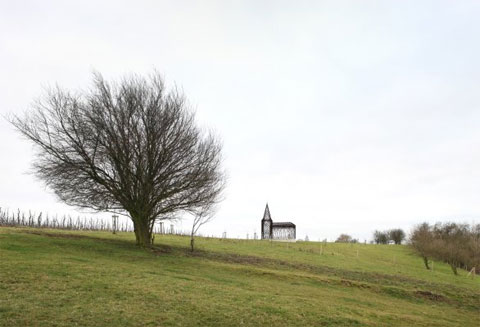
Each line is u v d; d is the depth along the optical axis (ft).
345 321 65.21
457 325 79.77
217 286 79.41
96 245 120.26
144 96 131.23
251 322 58.13
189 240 194.90
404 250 285.43
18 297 55.42
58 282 65.31
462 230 346.95
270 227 282.36
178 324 53.11
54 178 123.54
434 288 129.59
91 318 50.78
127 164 123.54
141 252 118.62
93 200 128.26
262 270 112.16
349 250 243.81
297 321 61.62
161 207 135.13
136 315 54.13
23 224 210.79
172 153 129.29
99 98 126.82
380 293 106.42
